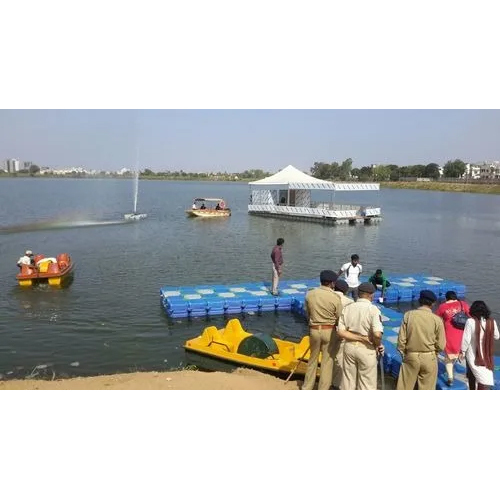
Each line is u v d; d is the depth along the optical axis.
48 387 8.77
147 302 17.31
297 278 22.33
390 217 55.66
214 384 8.96
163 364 11.80
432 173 171.88
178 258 26.58
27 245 30.19
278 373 10.60
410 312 7.74
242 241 33.59
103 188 125.00
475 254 30.42
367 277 21.59
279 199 54.16
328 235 37.91
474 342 8.22
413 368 7.62
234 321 12.18
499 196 112.31
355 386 7.64
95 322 14.91
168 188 142.38
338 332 7.62
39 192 95.88
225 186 171.38
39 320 15.07
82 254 27.30
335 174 163.38
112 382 9.03
